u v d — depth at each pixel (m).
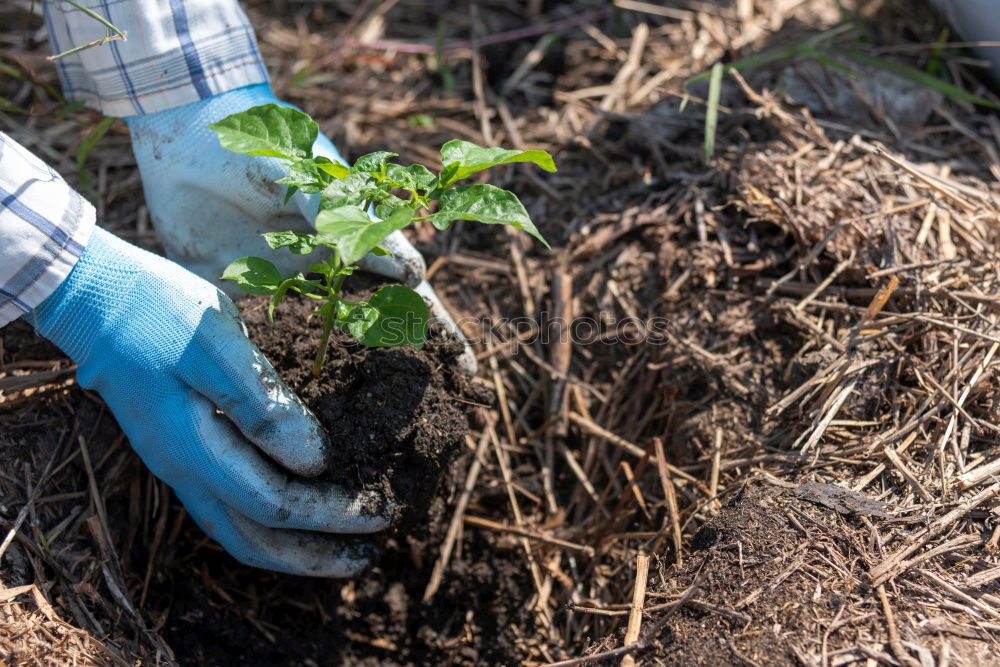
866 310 1.01
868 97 1.15
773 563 0.91
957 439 0.95
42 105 1.15
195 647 0.99
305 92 1.24
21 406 0.98
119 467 1.00
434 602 1.04
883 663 0.87
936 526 0.91
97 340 0.94
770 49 1.21
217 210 1.01
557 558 1.04
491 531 1.05
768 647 0.88
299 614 1.02
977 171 1.12
